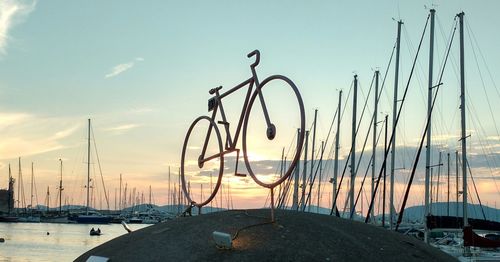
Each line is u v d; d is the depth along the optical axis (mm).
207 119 8344
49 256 47062
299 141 6266
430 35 30609
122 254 6566
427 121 29828
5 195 118375
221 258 5758
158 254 6219
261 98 7109
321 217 6930
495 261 24141
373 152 37719
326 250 5785
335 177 40906
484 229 29312
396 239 6465
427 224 28953
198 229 6660
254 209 7461
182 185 8562
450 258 6414
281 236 6074
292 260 5602
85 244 59500
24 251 50688
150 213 104562
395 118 33375
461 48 28969
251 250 5809
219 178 7836
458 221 29062
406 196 30047
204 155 8547
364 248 5938
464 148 28156
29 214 108438
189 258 5898
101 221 98188
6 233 75312
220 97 8078
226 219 6848
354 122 38938
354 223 6863
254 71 7324
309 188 42250
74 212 106938
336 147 41344
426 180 29656
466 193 27828
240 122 7578
